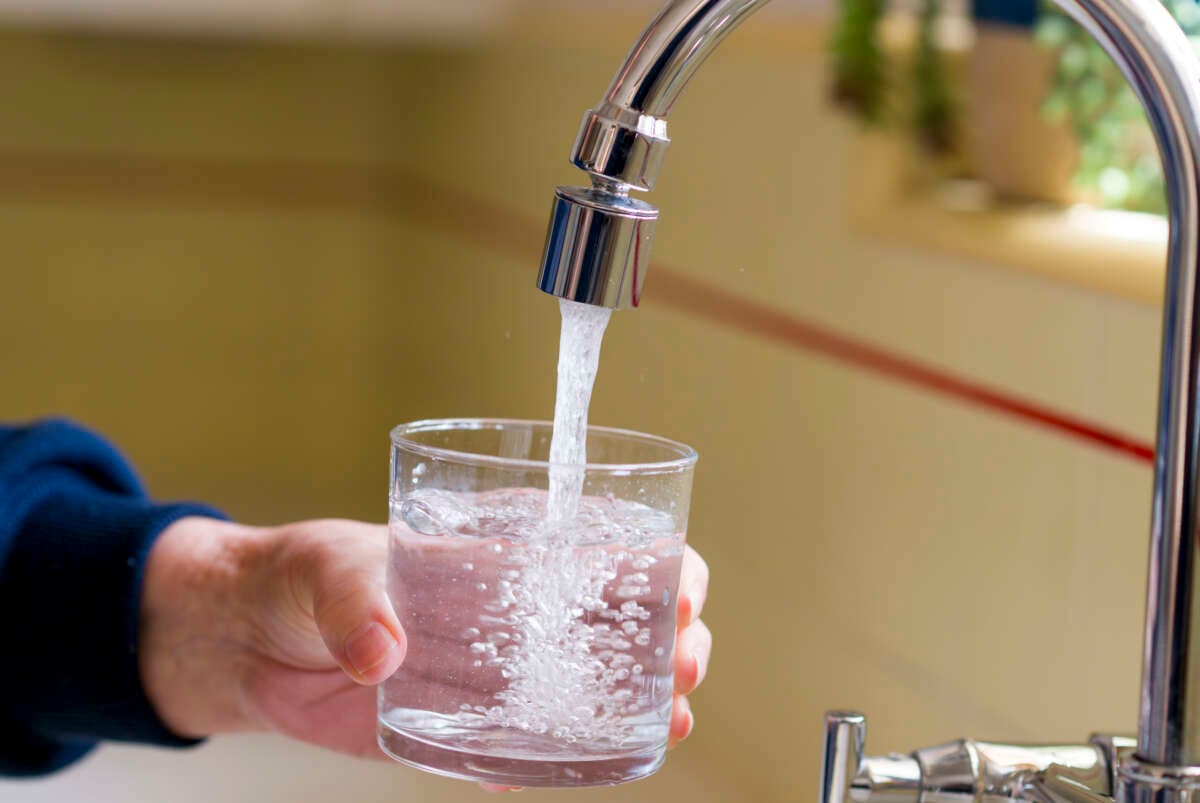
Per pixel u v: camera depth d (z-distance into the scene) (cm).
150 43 245
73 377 256
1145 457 87
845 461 124
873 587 120
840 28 115
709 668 152
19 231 249
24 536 78
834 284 125
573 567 47
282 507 262
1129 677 89
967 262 106
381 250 264
